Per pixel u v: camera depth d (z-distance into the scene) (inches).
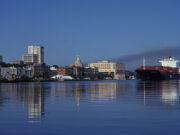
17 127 967.6
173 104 1660.9
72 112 1332.4
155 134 852.0
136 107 1521.9
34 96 2472.9
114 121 1076.5
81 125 1001.5
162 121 1062.4
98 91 3294.8
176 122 1037.2
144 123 1026.1
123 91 3213.6
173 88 3735.2
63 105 1664.6
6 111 1380.4
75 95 2576.3
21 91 3437.5
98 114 1259.2
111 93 2847.0
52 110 1417.3
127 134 856.3
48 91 3398.1
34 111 1379.2
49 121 1082.7
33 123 1040.8
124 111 1355.8
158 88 3789.4
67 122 1060.5
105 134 860.6
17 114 1270.9
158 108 1466.5
